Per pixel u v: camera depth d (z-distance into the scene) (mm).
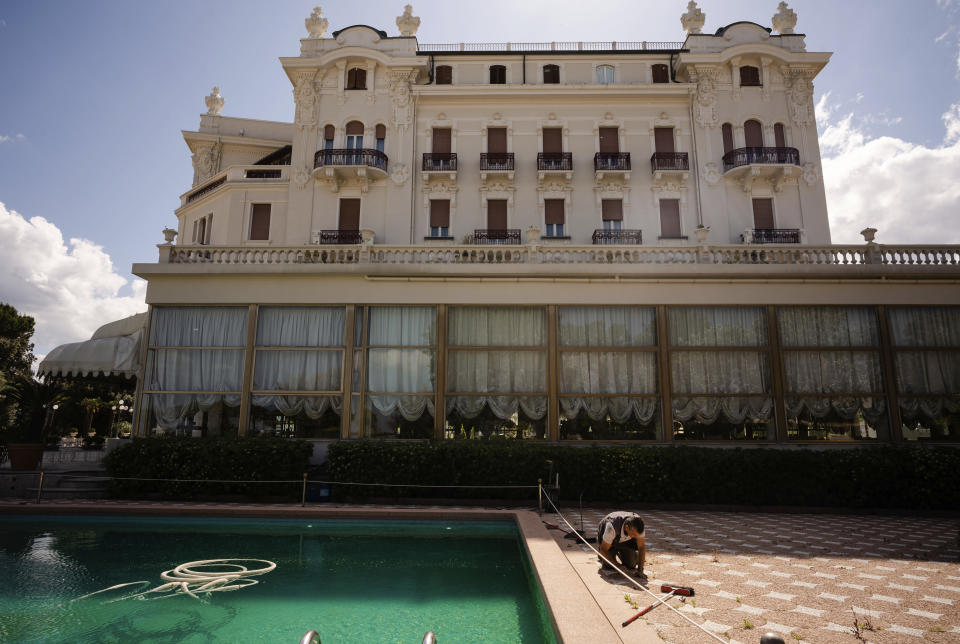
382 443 13336
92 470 14562
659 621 5195
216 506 11453
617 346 14812
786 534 9664
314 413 14555
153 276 15141
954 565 7570
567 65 25766
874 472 12289
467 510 11227
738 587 6426
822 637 4953
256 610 6227
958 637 4988
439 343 14773
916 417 14281
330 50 25344
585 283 14953
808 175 23641
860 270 14672
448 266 14961
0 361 36656
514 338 14930
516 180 24156
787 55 24141
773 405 14398
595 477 12859
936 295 14719
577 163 24297
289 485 12867
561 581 6148
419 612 6160
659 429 14375
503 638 5402
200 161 30000
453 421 14516
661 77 25531
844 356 14641
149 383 14820
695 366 14648
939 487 12023
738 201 23516
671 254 15672
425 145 24562
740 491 12438
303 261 15617
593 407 14523
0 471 13523
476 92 24453
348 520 10984
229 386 14742
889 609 5730
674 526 10367
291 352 14922
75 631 5648
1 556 8555
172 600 6578
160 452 13039
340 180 24062
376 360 14836
